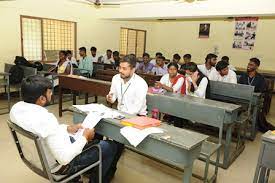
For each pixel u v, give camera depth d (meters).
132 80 2.41
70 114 4.34
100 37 7.52
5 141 3.06
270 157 1.66
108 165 1.95
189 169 1.54
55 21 6.29
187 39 8.70
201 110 2.55
